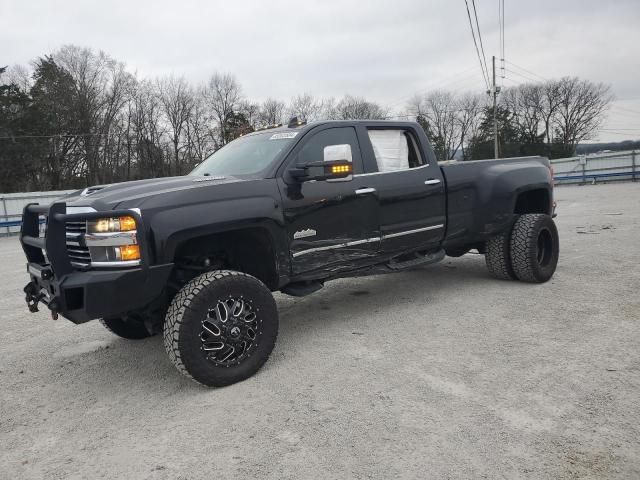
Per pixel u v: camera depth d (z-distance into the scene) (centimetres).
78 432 311
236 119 5756
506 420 285
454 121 6656
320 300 593
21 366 439
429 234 520
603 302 496
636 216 1188
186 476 254
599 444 257
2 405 360
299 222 413
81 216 332
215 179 394
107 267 331
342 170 391
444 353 392
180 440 290
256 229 392
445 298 554
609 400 300
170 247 342
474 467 245
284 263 405
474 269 700
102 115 5372
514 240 577
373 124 493
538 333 421
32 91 5094
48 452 290
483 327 447
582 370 343
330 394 333
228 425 302
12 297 721
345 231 447
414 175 506
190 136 5866
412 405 310
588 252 764
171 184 379
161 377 392
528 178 595
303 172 405
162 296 378
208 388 360
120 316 399
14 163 4494
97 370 418
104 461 275
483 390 324
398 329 460
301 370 378
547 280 594
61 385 391
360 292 616
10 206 2217
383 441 272
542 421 282
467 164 562
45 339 514
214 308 350
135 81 5572
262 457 266
